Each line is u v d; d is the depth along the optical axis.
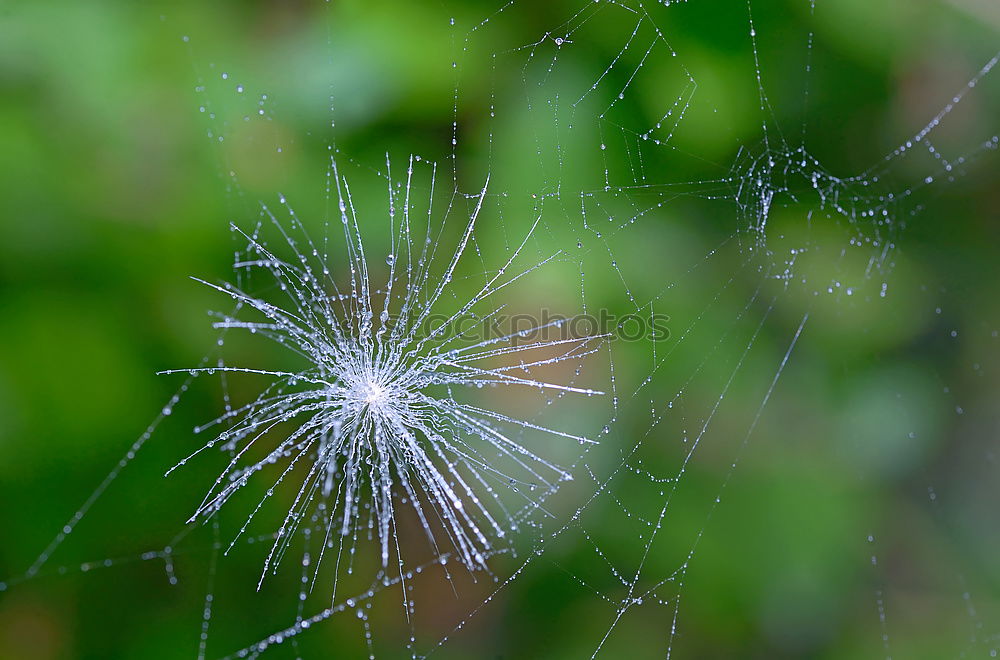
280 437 0.26
